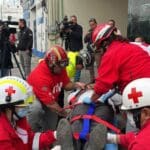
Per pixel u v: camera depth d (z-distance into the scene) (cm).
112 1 1395
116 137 266
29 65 1004
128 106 218
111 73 315
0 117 244
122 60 315
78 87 360
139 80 221
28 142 266
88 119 285
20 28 994
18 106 245
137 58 316
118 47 318
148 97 213
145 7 948
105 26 326
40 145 269
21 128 259
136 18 995
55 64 364
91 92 323
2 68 892
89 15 1416
